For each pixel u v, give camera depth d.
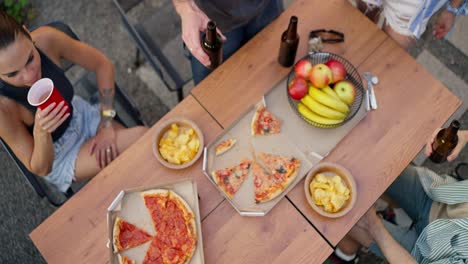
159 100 2.73
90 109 2.09
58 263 1.51
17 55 1.50
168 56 2.17
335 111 1.55
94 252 1.52
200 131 1.62
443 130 1.63
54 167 1.96
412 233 1.93
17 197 2.54
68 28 1.90
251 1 1.81
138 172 1.61
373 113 1.67
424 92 1.70
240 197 1.55
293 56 1.67
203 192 1.58
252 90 1.71
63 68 1.99
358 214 1.54
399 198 1.98
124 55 2.81
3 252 2.45
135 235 1.50
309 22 1.81
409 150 1.63
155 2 2.45
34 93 1.44
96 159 1.93
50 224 1.55
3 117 1.66
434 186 1.81
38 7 2.91
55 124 1.55
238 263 1.50
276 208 1.55
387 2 1.80
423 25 1.75
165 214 1.51
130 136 1.97
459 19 2.73
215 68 1.79
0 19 1.44
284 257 1.50
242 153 1.60
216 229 1.53
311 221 1.54
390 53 1.76
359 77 1.69
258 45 1.77
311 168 1.58
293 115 1.66
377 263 2.37
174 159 1.59
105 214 1.56
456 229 1.58
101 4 2.91
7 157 2.60
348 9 1.82
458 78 2.68
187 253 1.46
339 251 2.18
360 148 1.63
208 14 1.80
